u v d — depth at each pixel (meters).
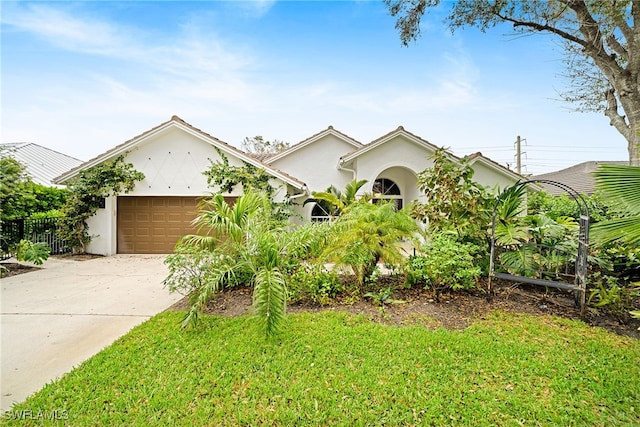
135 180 12.86
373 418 3.03
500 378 3.65
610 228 4.60
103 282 8.42
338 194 14.11
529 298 6.43
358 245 6.52
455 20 9.65
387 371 3.78
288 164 16.30
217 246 6.26
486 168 14.20
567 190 6.38
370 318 5.44
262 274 4.84
